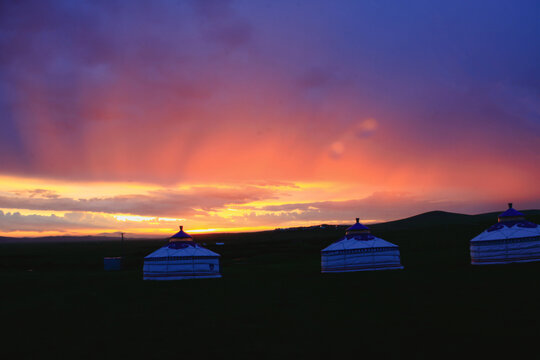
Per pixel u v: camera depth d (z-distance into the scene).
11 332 16.83
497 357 11.01
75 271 61.81
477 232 97.12
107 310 21.47
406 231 121.94
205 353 12.76
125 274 48.62
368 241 39.16
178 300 24.02
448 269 34.59
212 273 38.75
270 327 15.91
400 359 11.32
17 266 74.69
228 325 16.58
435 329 14.11
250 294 25.39
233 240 170.62
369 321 16.02
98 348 13.76
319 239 117.06
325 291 25.12
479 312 16.33
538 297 18.75
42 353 13.45
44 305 24.28
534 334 12.77
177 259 38.03
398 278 29.64
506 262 35.59
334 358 11.73
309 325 15.92
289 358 11.91
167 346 13.71
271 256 78.50
